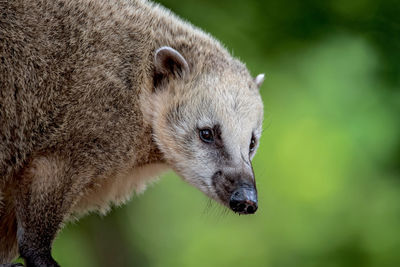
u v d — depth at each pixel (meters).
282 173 17.27
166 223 19.45
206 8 14.68
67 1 8.73
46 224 8.62
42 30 8.51
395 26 15.38
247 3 14.90
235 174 9.15
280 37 15.09
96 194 9.30
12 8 8.44
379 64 15.24
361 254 17.19
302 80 15.57
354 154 16.12
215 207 11.12
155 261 18.69
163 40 9.50
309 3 15.04
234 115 9.34
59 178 8.57
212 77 9.45
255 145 9.79
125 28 9.04
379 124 15.27
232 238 19.20
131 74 8.90
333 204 17.59
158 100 9.24
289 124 16.05
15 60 8.40
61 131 8.48
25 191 8.59
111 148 8.73
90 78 8.55
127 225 16.02
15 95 8.42
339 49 15.23
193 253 19.05
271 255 18.41
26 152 8.52
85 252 15.47
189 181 9.44
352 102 15.46
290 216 18.25
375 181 16.77
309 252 17.80
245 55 14.81
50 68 8.47
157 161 9.57
